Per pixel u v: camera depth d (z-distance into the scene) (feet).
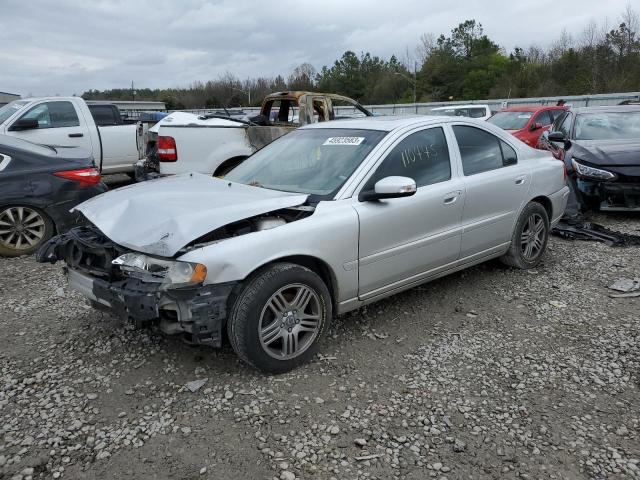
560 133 27.35
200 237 10.43
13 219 20.24
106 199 12.90
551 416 9.89
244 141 27.94
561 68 186.80
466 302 15.16
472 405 10.25
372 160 12.98
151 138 29.04
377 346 12.63
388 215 12.68
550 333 13.20
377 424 9.68
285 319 11.19
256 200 11.60
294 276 11.04
